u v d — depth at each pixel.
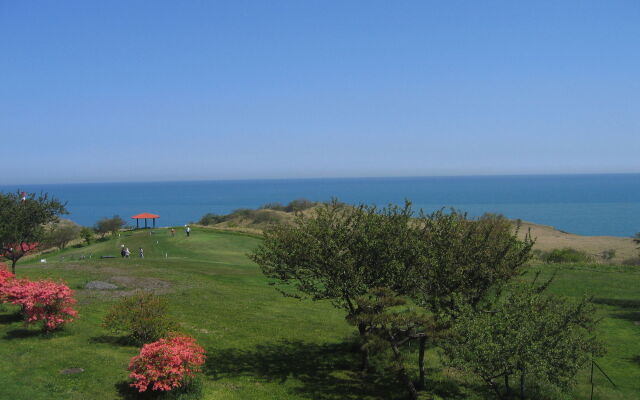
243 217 118.19
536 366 14.07
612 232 161.50
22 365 16.55
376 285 18.14
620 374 21.25
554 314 15.86
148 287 32.56
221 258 51.28
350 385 19.08
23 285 21.89
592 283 40.00
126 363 17.72
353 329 27.16
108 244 64.62
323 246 18.27
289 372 19.91
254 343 23.08
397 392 18.69
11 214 30.03
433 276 17.83
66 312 21.09
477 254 17.77
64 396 14.66
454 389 19.22
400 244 17.88
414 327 18.09
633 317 30.30
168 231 73.25
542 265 47.78
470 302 17.89
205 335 23.25
